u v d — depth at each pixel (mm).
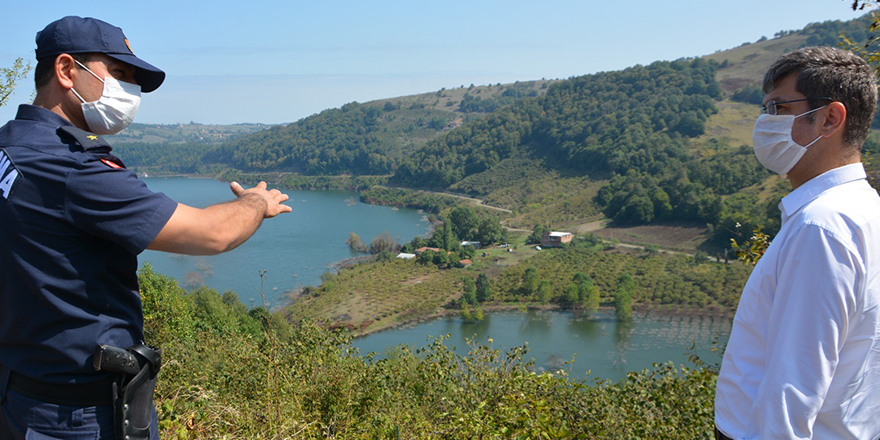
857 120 1582
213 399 4035
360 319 53438
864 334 1438
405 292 62250
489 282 65500
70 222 1452
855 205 1476
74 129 1548
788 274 1483
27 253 1453
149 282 18109
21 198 1443
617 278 64000
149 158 177375
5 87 6613
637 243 79125
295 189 160000
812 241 1440
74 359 1505
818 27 162250
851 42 4793
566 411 5180
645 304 56094
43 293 1456
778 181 79688
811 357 1400
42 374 1510
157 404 3912
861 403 1479
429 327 51625
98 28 1633
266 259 75812
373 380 5504
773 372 1457
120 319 1602
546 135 147500
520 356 6035
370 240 90438
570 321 52375
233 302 40969
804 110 1631
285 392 4531
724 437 1676
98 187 1457
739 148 100688
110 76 1657
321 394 4887
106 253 1551
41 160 1455
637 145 115000
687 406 5402
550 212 104375
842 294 1387
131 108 1708
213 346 6707
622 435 4895
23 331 1499
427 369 6469
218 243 1603
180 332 16938
